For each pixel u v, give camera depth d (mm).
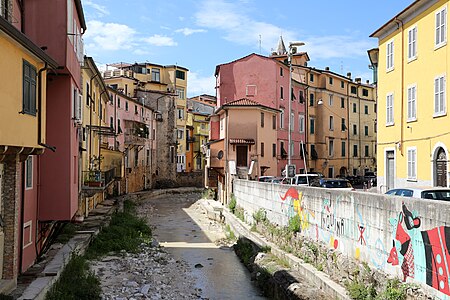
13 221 13758
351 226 14375
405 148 27219
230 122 44469
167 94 72312
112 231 28828
